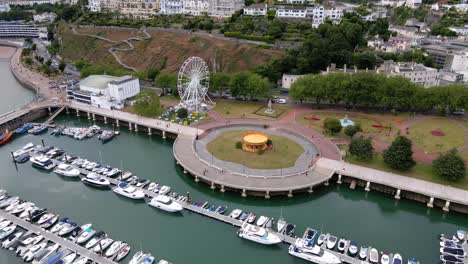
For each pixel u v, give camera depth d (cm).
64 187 12725
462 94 16912
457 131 15950
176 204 11381
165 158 14975
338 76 18550
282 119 17438
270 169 12862
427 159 13488
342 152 13688
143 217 11138
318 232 10469
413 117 17638
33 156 14488
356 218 11294
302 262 9388
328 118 15862
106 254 9381
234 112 18450
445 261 9038
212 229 10612
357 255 9506
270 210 11600
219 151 14238
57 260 9144
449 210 11319
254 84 19012
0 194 11981
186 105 18612
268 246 9919
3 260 9275
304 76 19388
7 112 19175
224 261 9406
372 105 18975
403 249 9794
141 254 9350
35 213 10988
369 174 12494
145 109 17500
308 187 12019
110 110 18900
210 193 12375
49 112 19412
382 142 14862
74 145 15938
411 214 11662
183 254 9619
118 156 15012
